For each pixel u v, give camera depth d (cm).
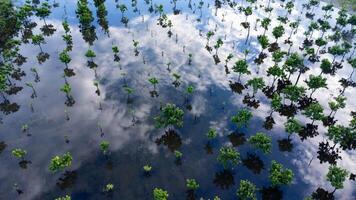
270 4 19738
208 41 15375
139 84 12719
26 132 10650
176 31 16338
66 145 10162
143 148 10094
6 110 11569
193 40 15600
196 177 9256
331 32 16850
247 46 15300
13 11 17075
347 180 9362
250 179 9256
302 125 11169
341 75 13688
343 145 10362
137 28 16588
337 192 9019
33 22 17162
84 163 9594
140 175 9262
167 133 10631
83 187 8906
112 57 14288
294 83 13062
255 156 9975
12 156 9825
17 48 14462
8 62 13975
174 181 9119
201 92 12456
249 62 14250
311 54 14812
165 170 9431
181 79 13038
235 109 11756
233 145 10300
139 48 14912
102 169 9412
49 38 15738
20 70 13550
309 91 12681
